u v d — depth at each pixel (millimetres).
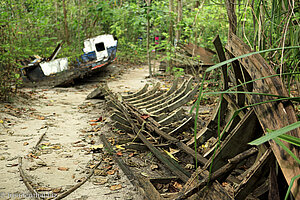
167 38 9297
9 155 3529
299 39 2109
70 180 2936
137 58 13727
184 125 4117
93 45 10367
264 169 1858
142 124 4113
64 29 12375
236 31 2215
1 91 6199
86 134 4414
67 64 8945
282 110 1435
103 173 3072
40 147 3828
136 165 3201
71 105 6441
